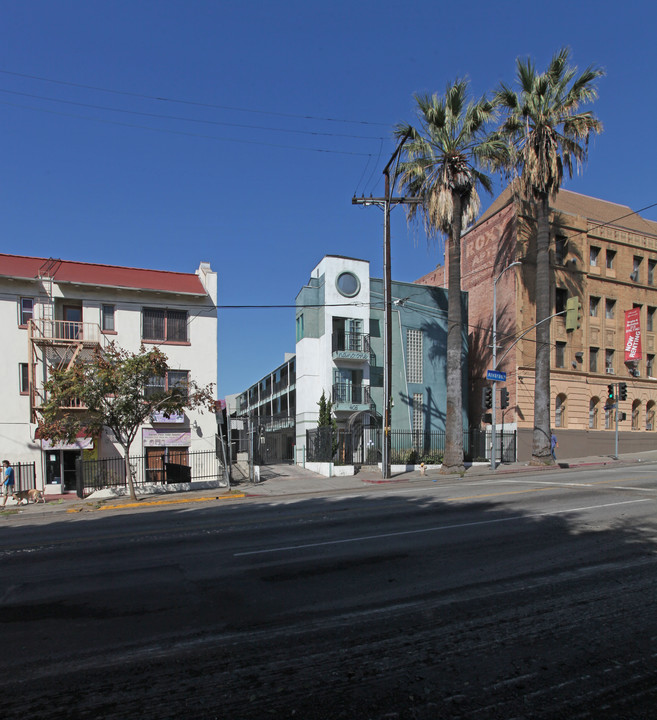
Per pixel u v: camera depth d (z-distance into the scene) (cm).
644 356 3597
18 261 2427
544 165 2389
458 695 376
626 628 483
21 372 2273
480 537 859
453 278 2389
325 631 498
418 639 473
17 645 491
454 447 2366
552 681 393
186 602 598
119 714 365
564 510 1074
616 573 641
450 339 2397
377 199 2333
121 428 1872
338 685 396
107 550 910
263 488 2092
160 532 1073
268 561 768
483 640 466
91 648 478
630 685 385
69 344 2267
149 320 2484
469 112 2297
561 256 3297
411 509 1206
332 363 2975
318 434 2689
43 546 973
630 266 3569
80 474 2022
